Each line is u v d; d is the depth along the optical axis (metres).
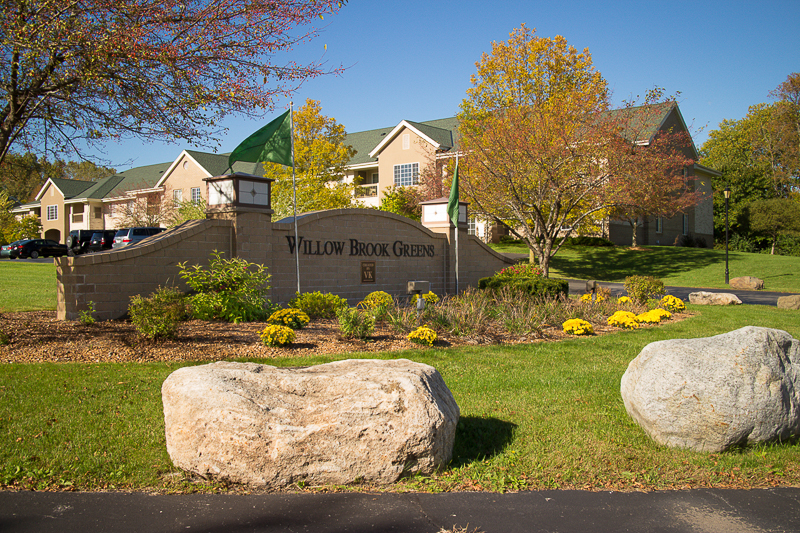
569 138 19.97
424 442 4.08
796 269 30.20
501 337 10.49
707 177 45.75
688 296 20.56
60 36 8.40
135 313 8.55
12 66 8.84
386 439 4.02
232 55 9.86
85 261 10.48
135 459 4.45
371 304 12.61
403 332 10.16
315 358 8.02
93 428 5.09
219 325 10.00
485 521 3.61
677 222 42.44
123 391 6.21
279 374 4.39
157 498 3.86
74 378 6.66
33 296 14.61
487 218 24.47
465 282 19.48
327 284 15.07
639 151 20.73
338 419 4.02
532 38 26.17
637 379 5.20
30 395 5.96
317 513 3.65
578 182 20.62
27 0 8.19
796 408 4.76
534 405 6.20
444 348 9.21
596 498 4.00
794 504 3.93
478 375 7.51
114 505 3.75
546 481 4.25
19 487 4.01
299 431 3.97
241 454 3.93
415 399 4.16
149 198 41.59
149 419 5.36
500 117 23.19
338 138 29.45
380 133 44.69
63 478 4.12
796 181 52.12
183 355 7.90
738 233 44.88
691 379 4.78
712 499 4.00
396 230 17.16
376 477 4.03
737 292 24.14
